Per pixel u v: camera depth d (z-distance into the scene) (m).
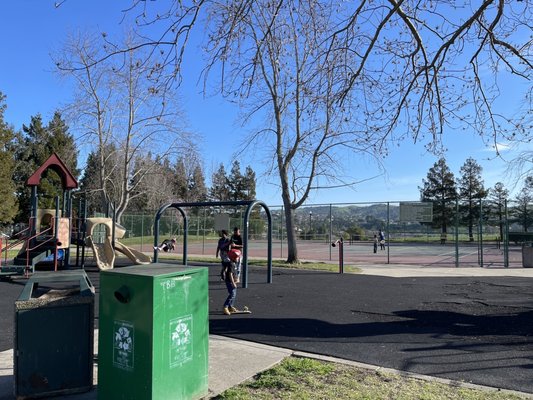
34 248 16.42
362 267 20.44
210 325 8.38
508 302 10.83
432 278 15.88
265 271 18.09
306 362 5.93
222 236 15.70
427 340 7.27
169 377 4.21
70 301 4.82
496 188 55.38
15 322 4.57
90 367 4.91
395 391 4.89
